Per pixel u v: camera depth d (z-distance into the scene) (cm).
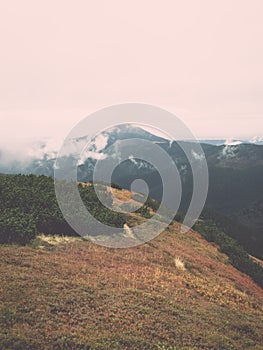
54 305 1337
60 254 1942
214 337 1351
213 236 3612
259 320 1733
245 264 3114
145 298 1566
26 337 1109
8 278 1476
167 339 1277
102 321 1309
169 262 2222
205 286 1988
